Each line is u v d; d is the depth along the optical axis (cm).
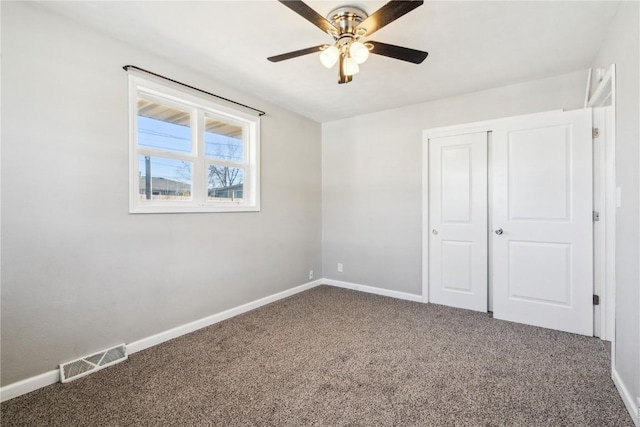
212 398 180
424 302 358
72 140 204
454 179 338
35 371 190
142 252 243
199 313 284
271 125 362
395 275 382
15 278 183
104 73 219
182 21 205
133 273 237
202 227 287
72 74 204
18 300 184
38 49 190
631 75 168
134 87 235
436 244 351
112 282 225
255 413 167
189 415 166
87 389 189
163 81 254
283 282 380
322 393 184
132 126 235
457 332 272
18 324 184
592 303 262
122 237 230
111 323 225
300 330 279
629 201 168
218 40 228
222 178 314
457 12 194
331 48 185
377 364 218
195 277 281
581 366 212
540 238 282
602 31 214
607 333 255
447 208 343
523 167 289
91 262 214
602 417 161
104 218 220
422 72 279
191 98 275
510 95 307
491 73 281
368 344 249
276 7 190
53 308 197
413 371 208
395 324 291
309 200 422
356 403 175
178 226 268
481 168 322
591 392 182
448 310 331
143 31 216
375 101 355
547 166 278
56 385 193
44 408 172
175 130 272
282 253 379
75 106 205
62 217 201
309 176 422
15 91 182
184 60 258
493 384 192
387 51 189
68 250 203
